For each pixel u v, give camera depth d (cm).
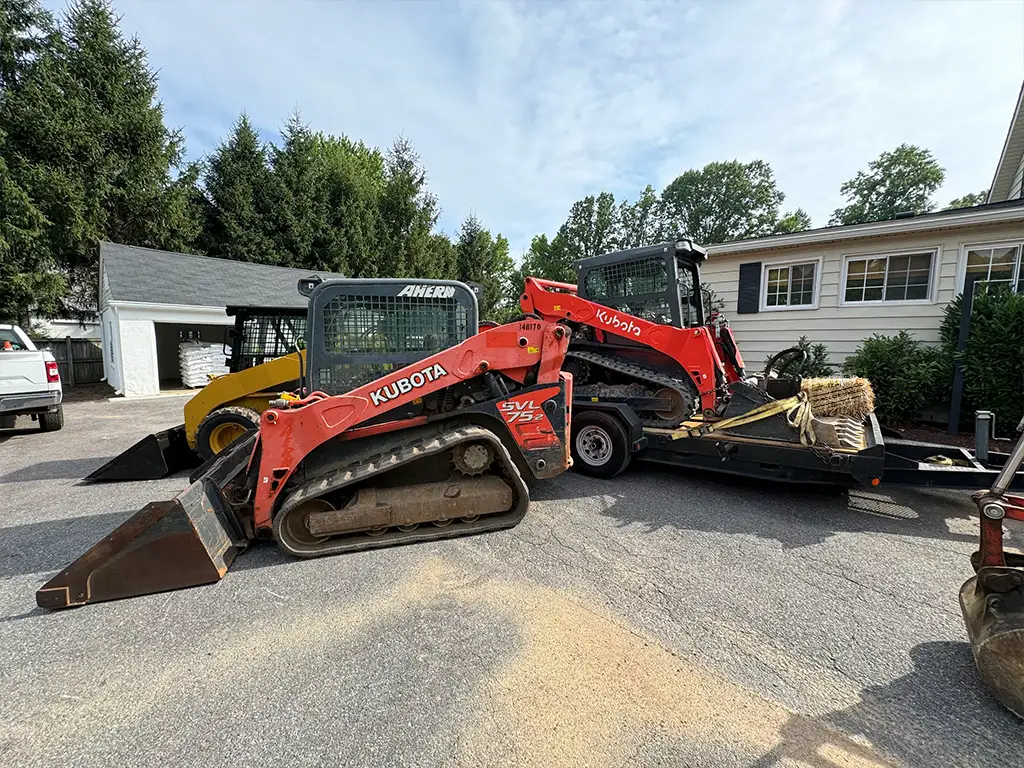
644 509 377
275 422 302
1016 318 569
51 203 1418
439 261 2670
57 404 748
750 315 890
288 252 2086
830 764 151
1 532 357
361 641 219
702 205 4288
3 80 1516
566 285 576
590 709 176
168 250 1847
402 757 157
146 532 264
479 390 363
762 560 292
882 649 207
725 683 188
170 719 176
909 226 711
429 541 323
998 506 179
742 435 389
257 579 277
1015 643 162
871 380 686
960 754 155
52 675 201
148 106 1775
